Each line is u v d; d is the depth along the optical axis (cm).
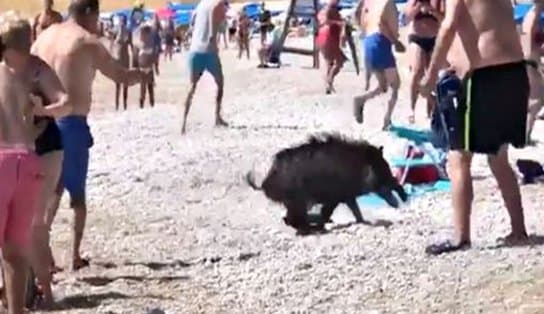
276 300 991
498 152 1105
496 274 1007
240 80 3600
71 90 1052
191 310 973
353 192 1273
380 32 1977
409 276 1027
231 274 1089
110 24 4856
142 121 2367
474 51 1071
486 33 1068
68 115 1018
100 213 1411
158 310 950
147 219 1369
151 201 1478
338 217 1316
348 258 1109
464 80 1079
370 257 1107
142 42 2948
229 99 2895
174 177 1628
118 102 2881
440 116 1116
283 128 2136
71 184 1093
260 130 2120
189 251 1194
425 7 1817
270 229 1279
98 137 2114
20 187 866
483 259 1059
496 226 1203
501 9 1074
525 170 1448
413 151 1486
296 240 1216
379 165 1297
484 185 1438
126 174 1669
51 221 1059
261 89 3192
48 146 977
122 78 1073
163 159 1798
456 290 974
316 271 1073
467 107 1076
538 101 1708
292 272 1076
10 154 860
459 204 1096
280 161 1281
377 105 2428
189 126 2223
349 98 2723
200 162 1738
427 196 1395
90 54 1055
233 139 2008
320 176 1260
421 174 1453
